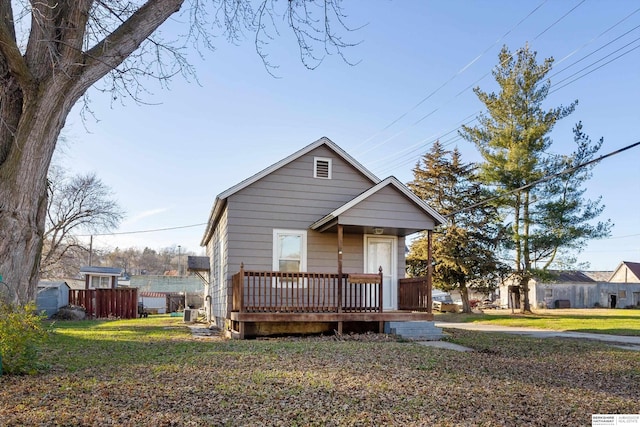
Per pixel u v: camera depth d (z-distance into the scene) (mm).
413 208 12617
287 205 13617
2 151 7895
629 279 53688
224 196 13125
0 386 5262
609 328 18500
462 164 28922
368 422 4434
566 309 43312
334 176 14117
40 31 7820
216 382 5711
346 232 14008
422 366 7363
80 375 5969
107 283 28469
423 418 4625
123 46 8141
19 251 7453
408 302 13703
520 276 27469
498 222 27719
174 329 14375
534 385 6477
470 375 6891
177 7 8648
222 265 14758
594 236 25828
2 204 7375
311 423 4352
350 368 6855
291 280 12070
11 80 8039
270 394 5238
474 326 20500
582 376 7582
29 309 6137
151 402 4785
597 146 25391
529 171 26141
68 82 7680
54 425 4012
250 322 11805
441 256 27609
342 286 13109
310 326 12328
